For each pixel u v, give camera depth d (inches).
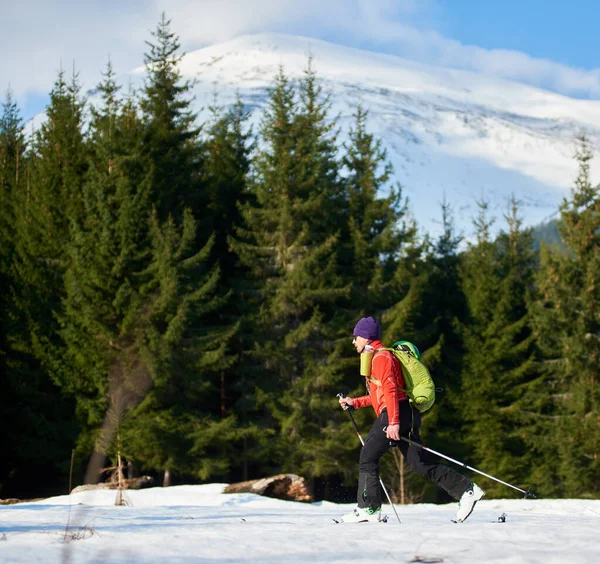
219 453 1136.2
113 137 1237.1
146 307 1071.0
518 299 1413.6
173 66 1384.1
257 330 1234.6
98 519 238.8
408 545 143.5
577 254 1314.0
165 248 1097.4
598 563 116.7
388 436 223.9
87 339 1055.6
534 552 128.0
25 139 1551.4
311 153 1330.0
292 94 1382.9
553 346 1317.7
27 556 122.6
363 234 1344.7
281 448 1154.0
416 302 1291.8
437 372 1355.8
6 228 1203.2
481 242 1453.0
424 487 1135.0
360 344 237.6
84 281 1071.0
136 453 1022.4
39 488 1152.8
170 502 588.1
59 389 1122.0
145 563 119.4
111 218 1099.3
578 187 1338.6
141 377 1034.7
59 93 1392.7
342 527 189.5
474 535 157.8
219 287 1295.5
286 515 315.0
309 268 1240.8
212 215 1336.1
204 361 1104.2
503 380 1301.7
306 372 1203.9
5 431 1108.5
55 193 1201.4
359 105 1438.2
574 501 473.1
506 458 1240.2
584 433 1198.3
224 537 156.3
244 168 1477.6
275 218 1272.1
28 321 1098.7
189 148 1347.2
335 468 1160.2
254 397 1189.1
